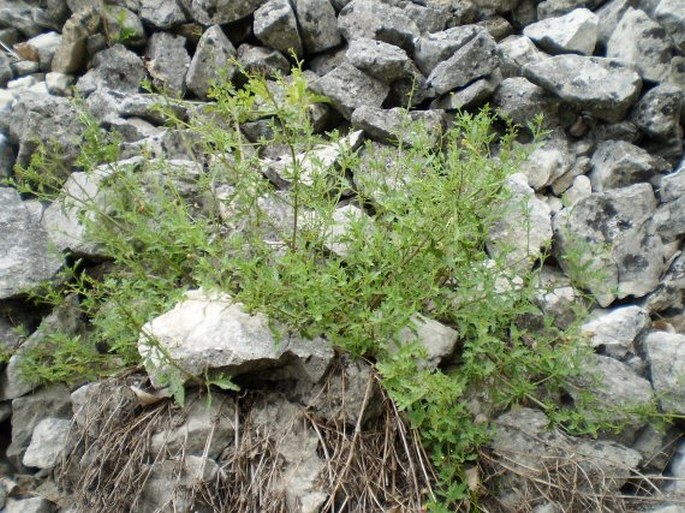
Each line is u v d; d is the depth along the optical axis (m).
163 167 0.75
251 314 0.64
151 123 0.94
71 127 0.88
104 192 0.75
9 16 1.11
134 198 0.74
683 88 0.89
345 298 0.62
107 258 0.79
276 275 0.63
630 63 0.90
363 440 0.63
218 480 0.63
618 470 0.65
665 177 0.82
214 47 0.95
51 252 0.75
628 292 0.78
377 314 0.62
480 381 0.68
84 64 1.04
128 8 1.05
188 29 1.03
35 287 0.75
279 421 0.65
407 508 0.61
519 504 0.64
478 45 0.88
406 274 0.65
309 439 0.64
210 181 0.73
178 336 0.64
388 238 0.70
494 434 0.67
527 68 0.89
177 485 0.63
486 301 0.66
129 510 0.64
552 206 0.87
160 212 0.76
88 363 0.74
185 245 0.70
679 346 0.70
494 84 0.90
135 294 0.67
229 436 0.65
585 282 0.69
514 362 0.66
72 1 1.07
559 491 0.63
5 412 0.76
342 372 0.65
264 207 0.77
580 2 1.00
